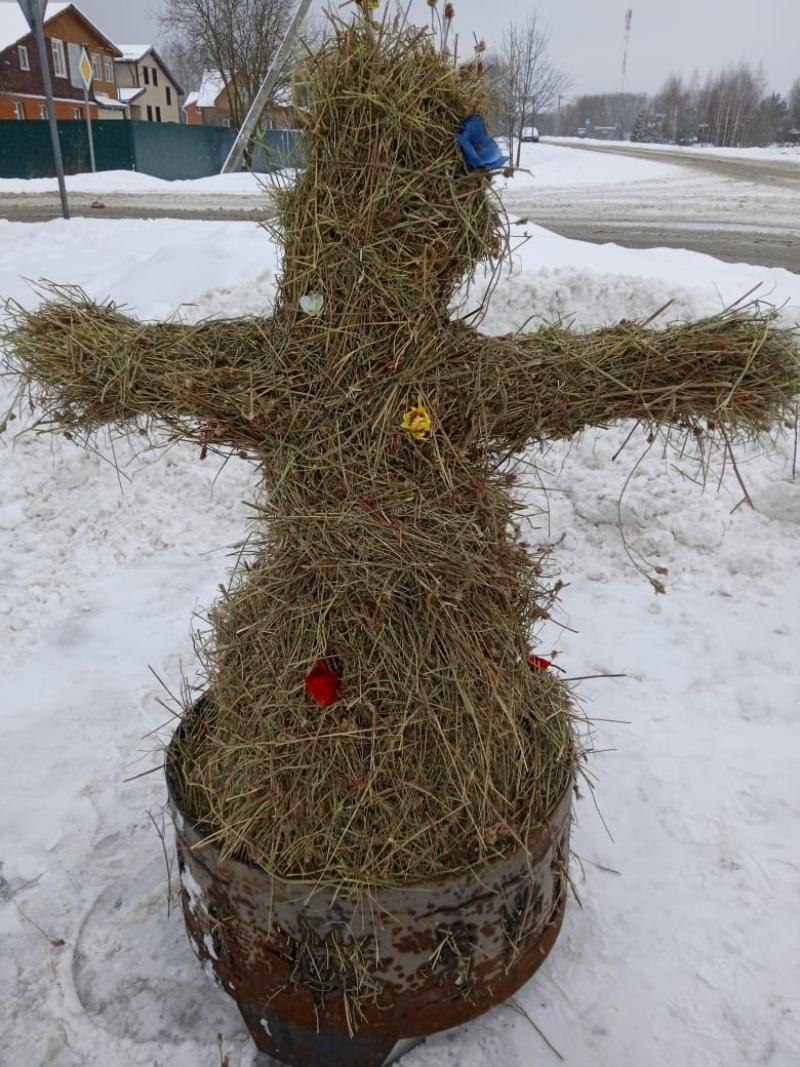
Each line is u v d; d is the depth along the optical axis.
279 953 1.74
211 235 6.98
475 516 1.75
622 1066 1.97
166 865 2.51
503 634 1.84
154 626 3.64
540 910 1.90
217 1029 2.06
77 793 2.77
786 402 1.72
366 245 1.58
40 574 4.03
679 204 14.12
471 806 1.77
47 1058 2.00
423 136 1.55
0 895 2.41
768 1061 1.97
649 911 2.35
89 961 2.23
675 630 3.58
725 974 2.18
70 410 1.84
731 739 2.97
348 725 1.71
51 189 16.77
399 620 1.71
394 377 1.65
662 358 1.66
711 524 4.04
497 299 5.13
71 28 38.22
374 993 1.73
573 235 10.25
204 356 1.73
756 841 2.57
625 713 3.11
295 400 1.69
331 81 1.56
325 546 1.69
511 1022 2.07
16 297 6.35
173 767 2.03
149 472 4.61
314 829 1.74
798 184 18.17
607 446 4.42
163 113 48.59
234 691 1.88
